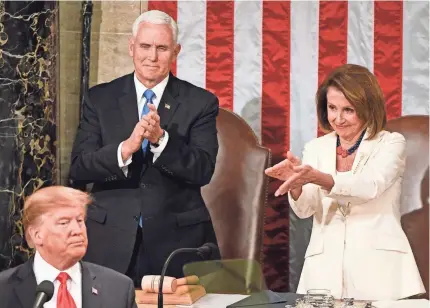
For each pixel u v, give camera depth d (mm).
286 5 16391
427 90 16266
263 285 9641
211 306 9352
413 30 16297
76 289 7895
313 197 11859
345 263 11625
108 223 11492
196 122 11820
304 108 16344
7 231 14578
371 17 16328
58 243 7684
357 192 11188
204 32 16391
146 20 11766
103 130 11750
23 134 14773
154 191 11508
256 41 16391
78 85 16609
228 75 16391
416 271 11523
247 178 14672
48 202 7703
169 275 11422
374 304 9922
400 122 14914
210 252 9336
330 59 16344
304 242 16203
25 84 14797
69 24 16531
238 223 14570
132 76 12117
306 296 9422
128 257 11336
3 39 14656
